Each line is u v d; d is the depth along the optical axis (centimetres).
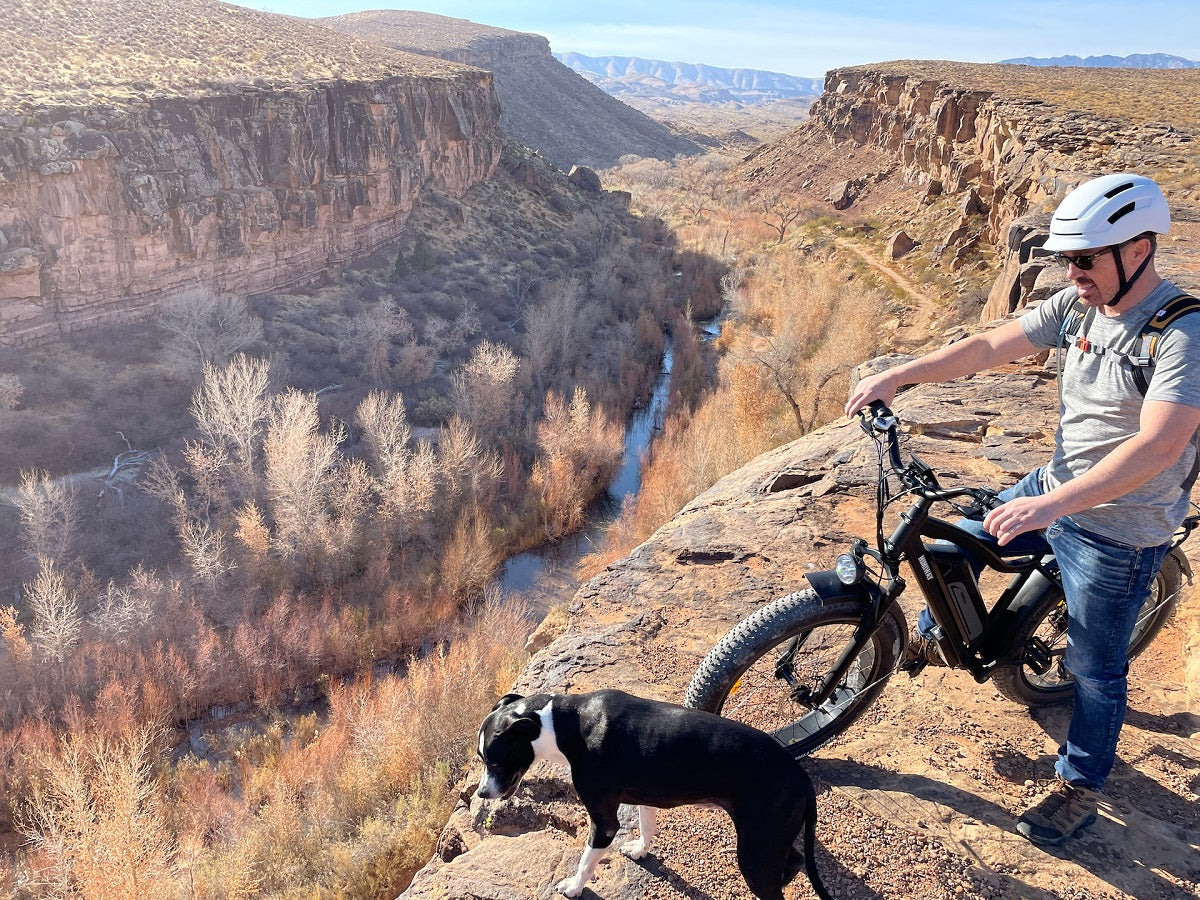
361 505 3231
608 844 269
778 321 4634
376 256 6538
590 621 444
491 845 317
